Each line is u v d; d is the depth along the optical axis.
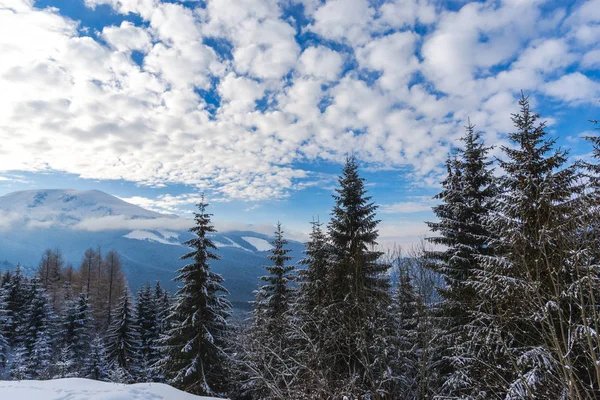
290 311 17.73
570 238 7.17
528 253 8.57
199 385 16.56
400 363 11.66
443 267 13.27
